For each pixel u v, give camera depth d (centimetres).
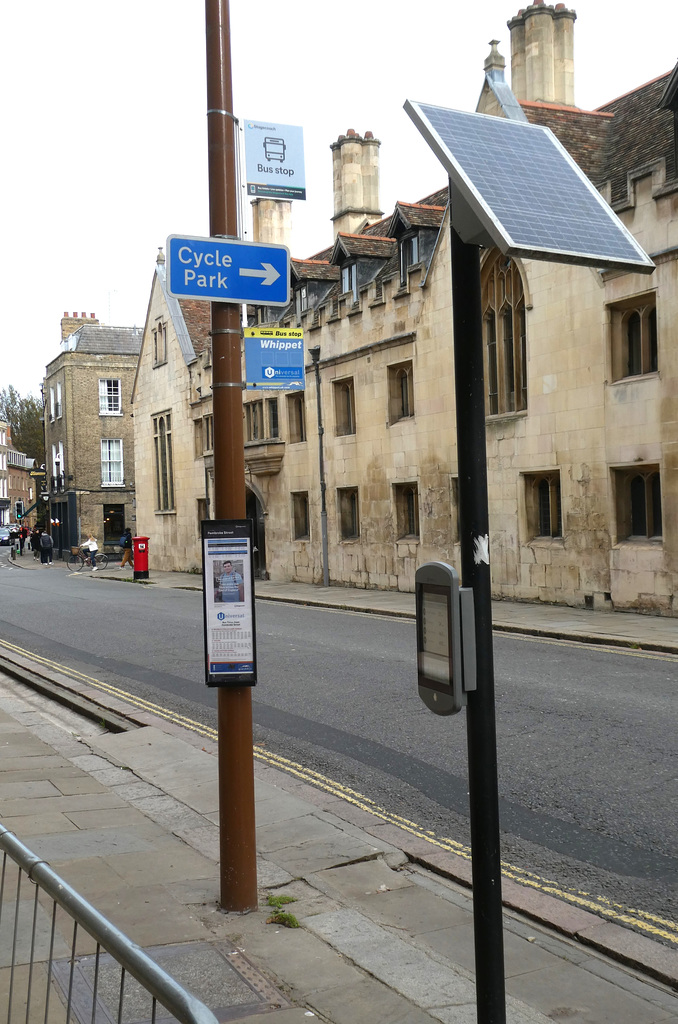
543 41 2212
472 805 285
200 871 497
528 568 1800
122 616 1862
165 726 887
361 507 2348
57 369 5041
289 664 1198
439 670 287
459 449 286
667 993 373
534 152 329
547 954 406
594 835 555
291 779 697
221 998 358
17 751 791
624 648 1260
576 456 1669
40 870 258
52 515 5325
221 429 454
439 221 2181
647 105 1920
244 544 445
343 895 471
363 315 2306
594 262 284
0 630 1686
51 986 324
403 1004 354
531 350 1766
